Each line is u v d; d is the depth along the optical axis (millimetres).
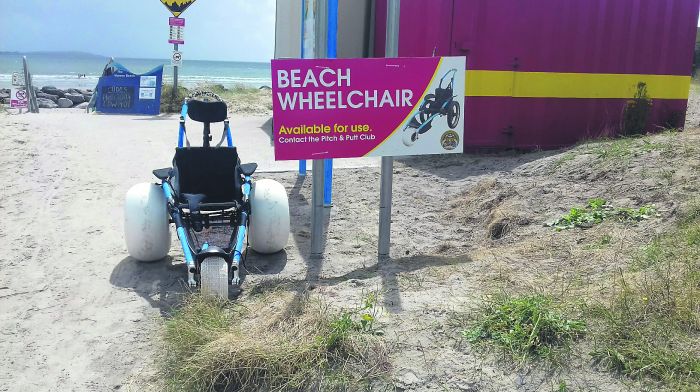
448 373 3312
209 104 5906
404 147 5152
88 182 7930
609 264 4410
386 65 4977
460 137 5270
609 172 6520
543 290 4113
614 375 3141
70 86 39031
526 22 9312
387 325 3785
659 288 3727
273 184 5645
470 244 5875
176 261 5520
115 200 7262
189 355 3611
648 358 3156
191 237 4961
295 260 5535
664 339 3297
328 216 6895
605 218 5375
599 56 9812
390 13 5094
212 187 5516
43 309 4586
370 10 11984
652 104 10344
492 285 4324
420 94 5098
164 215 5332
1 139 10062
